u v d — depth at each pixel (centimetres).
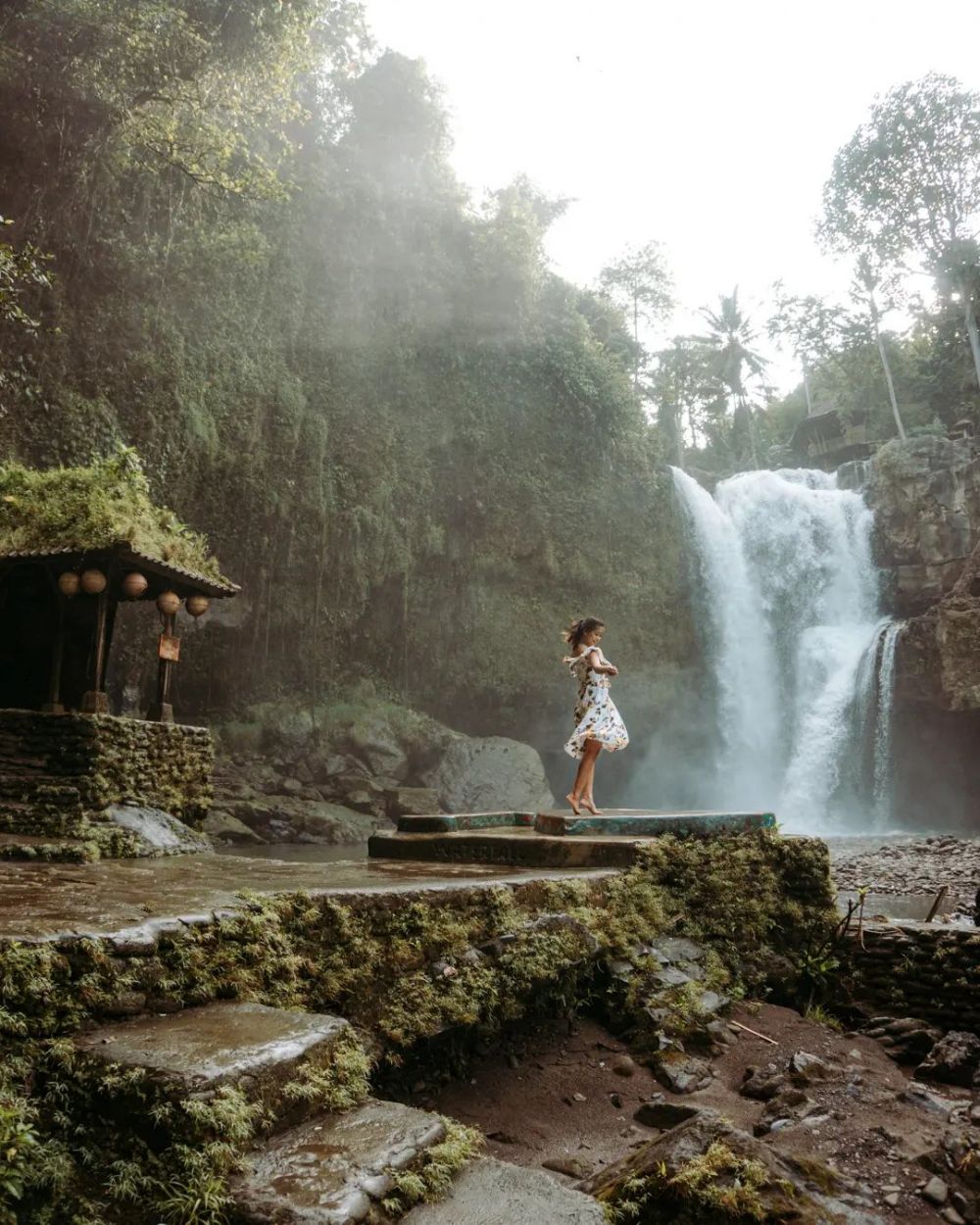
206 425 2238
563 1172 379
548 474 3008
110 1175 250
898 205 3775
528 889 532
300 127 2714
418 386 2844
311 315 2647
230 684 2416
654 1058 505
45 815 864
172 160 1925
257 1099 270
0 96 1716
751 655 3161
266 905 397
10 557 1027
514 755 2436
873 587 3083
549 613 2917
